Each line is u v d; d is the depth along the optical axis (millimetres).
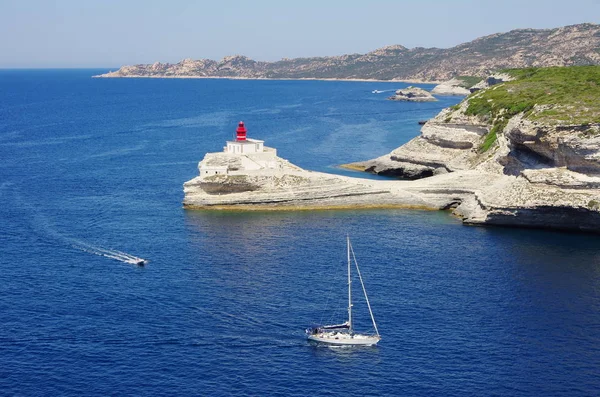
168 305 66438
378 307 66125
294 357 57031
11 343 58312
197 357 56688
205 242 86312
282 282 72375
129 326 61812
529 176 96000
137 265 77625
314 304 66875
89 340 59125
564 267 77812
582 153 92250
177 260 79375
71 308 65562
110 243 86125
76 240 87500
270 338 60156
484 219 95812
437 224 96312
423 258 80500
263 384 52719
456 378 53719
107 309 65375
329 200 104688
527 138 99312
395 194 106062
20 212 102000
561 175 94000
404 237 89250
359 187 105312
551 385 52844
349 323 60750
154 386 52188
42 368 54438
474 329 61719
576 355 57312
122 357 56406
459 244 86438
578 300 68250
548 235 91312
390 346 58719
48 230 92125
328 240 87250
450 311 65375
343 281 72750
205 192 104500
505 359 56562
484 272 75938
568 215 92125
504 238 89500
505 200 95125
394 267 77250
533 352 57719
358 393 51594
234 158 109250
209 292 69625
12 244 85750
